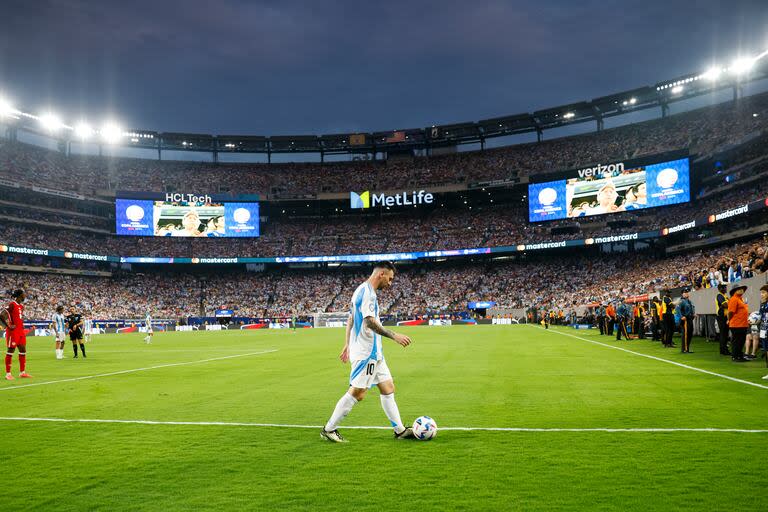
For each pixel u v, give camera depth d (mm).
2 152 68625
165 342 36281
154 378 14070
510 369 14445
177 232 72750
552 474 4953
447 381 12141
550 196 65938
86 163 77125
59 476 5172
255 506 4285
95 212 74688
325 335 43219
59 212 69812
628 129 72500
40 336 55219
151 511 4227
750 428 6652
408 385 11539
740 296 14875
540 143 78812
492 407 8609
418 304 71312
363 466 5340
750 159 53875
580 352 19625
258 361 19422
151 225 72000
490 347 23656
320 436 6738
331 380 13172
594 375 12664
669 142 66188
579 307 52312
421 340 30938
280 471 5219
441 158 83250
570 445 6004
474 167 79188
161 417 8203
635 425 6973
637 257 66562
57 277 68812
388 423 7516
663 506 4113
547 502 4238
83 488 4805
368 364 6336
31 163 70688
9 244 64500
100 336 50156
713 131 62531
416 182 79625
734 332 14953
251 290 76750
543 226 72125
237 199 74500
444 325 65438
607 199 62531
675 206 62969
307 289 76812
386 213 83312
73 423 7789
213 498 4484
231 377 14117
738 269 23688
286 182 82438
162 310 71188
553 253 73500
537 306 62906
